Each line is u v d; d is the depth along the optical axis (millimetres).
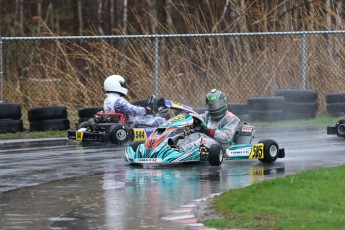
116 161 48281
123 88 61000
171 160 44469
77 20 120688
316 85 77312
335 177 36375
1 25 113750
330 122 71062
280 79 77375
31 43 101000
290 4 91625
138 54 79438
